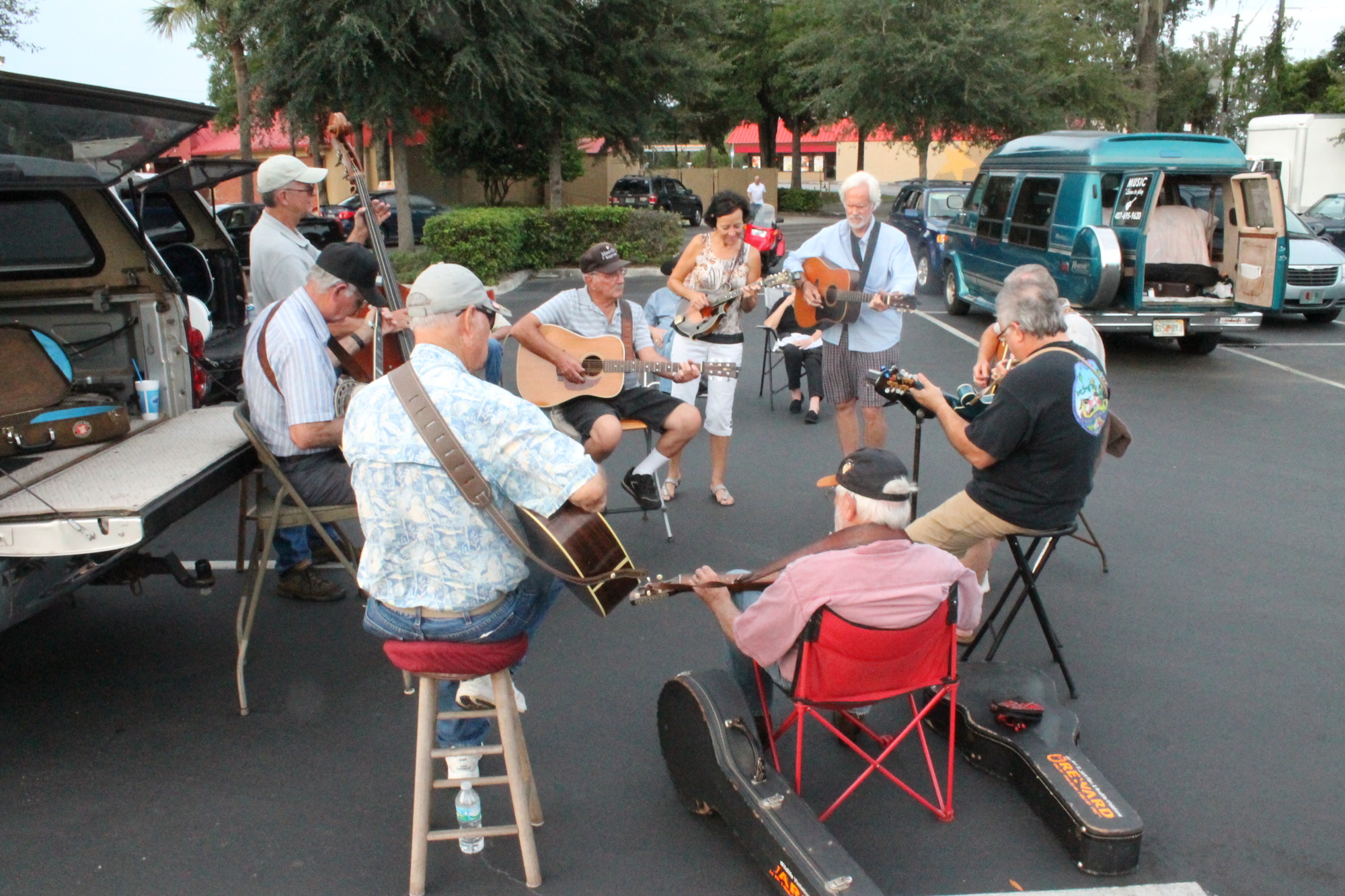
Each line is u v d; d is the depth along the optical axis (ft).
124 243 15.01
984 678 11.84
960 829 10.27
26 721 12.34
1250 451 24.09
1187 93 114.52
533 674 13.57
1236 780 11.10
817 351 26.30
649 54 67.05
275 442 12.82
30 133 11.19
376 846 10.05
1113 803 9.75
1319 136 70.28
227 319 23.09
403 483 8.04
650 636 14.64
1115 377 32.68
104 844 10.04
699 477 22.08
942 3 73.87
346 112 58.75
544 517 8.13
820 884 8.28
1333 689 13.05
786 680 9.85
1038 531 12.39
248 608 12.95
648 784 11.10
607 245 16.85
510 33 57.72
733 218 18.88
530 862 9.36
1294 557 17.43
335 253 12.21
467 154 82.07
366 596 15.94
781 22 112.57
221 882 9.52
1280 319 44.93
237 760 11.53
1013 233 38.45
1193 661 13.78
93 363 15.01
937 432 25.93
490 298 16.28
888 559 9.04
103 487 11.34
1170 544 18.08
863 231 18.71
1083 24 83.56
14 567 10.63
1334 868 9.71
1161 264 34.65
